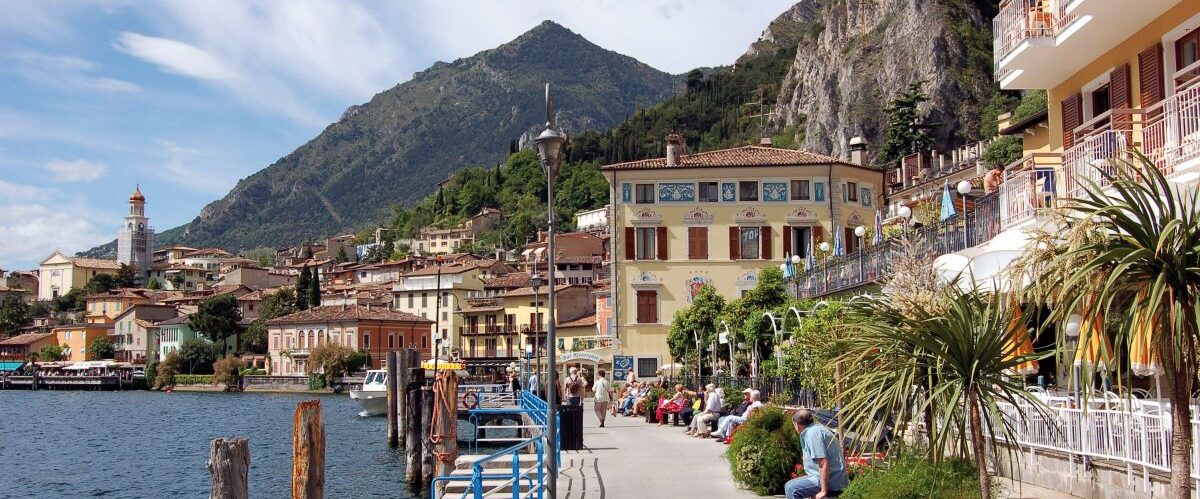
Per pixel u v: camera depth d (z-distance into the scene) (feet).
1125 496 47.70
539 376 130.31
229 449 46.14
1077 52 71.26
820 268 134.72
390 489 125.80
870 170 198.80
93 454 183.93
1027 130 110.42
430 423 121.08
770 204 193.77
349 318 442.50
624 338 192.75
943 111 533.55
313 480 58.65
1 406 347.56
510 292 424.05
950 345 40.09
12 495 133.49
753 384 123.85
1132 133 64.08
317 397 394.11
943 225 90.74
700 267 193.26
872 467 50.16
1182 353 31.89
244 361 480.23
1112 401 51.98
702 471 74.59
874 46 620.08
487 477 72.28
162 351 549.13
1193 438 43.29
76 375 500.74
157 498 128.98
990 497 40.83
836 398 46.26
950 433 42.27
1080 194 60.80
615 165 194.80
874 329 41.47
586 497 62.44
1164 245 31.50
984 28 569.64
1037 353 42.09
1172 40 62.69
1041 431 56.13
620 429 119.75
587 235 505.25
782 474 61.82
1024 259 36.17
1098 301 32.09
